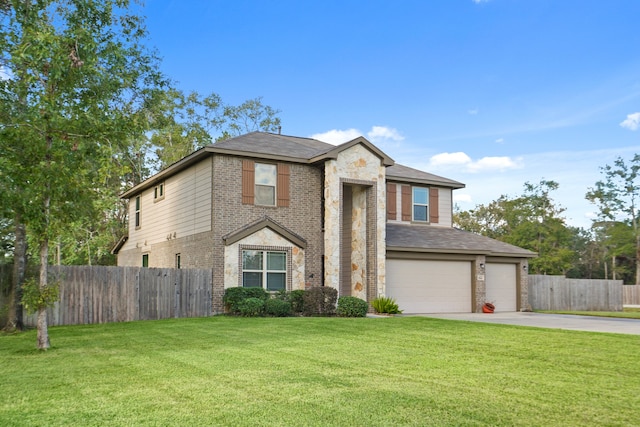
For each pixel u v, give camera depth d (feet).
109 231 112.06
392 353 34.91
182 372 28.43
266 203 67.62
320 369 29.30
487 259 80.74
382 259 70.38
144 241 88.28
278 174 68.39
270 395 23.39
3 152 37.65
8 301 52.29
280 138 80.59
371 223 70.79
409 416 20.30
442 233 83.41
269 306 60.90
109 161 40.65
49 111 37.22
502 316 67.46
